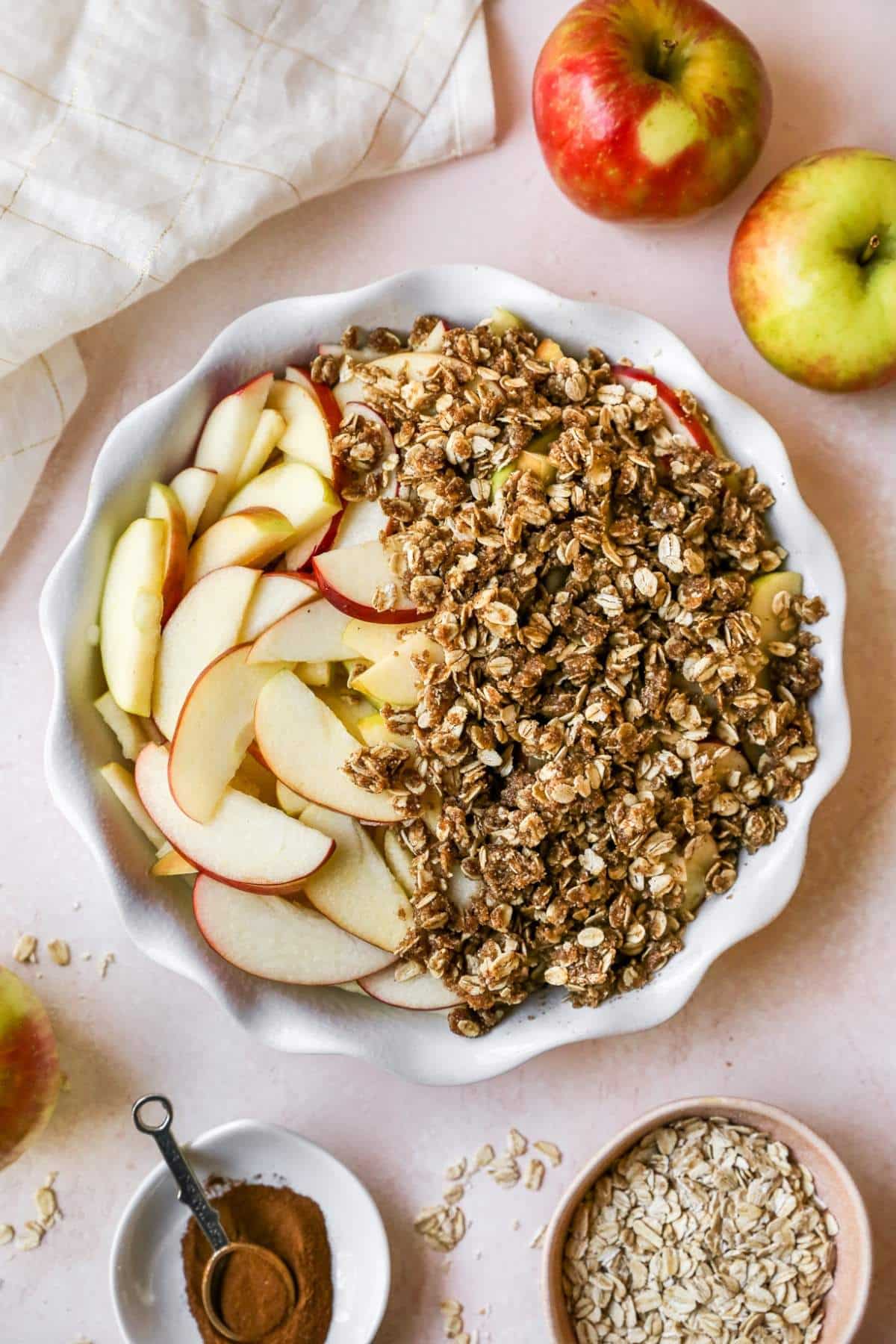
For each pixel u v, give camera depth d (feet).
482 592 2.45
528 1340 2.67
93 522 2.50
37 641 2.70
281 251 2.71
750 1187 2.60
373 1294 2.60
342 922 2.51
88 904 2.70
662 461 2.53
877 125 2.71
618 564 2.47
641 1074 2.70
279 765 2.49
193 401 2.53
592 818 2.48
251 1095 2.69
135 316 2.70
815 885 2.71
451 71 2.67
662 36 2.55
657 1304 2.60
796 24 2.71
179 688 2.51
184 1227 2.63
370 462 2.52
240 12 2.62
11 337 2.60
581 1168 2.69
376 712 2.53
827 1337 2.57
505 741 2.47
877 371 2.58
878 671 2.70
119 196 2.60
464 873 2.50
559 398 2.54
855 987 2.70
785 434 2.71
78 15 2.60
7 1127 2.58
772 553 2.55
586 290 2.71
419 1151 2.69
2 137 2.60
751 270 2.59
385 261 2.71
